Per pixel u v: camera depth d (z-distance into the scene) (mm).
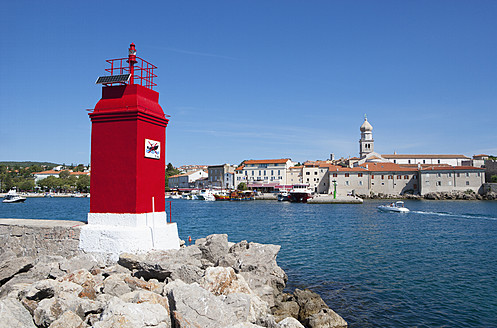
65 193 181000
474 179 125750
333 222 55531
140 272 14219
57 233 16469
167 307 10305
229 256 17719
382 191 133000
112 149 16141
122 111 15875
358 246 33656
